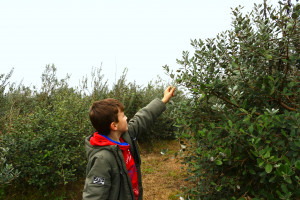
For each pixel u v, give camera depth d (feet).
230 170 5.51
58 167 10.93
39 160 10.25
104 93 18.31
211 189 5.97
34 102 17.57
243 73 5.05
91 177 4.30
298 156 4.22
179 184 12.71
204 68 6.31
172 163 16.37
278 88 5.27
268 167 3.78
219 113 5.61
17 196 10.50
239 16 5.95
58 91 18.86
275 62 5.52
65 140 11.40
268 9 5.73
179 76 6.22
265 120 4.31
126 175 4.55
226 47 6.23
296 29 4.60
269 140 4.48
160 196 11.43
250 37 5.34
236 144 4.97
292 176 4.14
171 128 22.57
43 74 18.62
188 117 6.28
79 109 13.69
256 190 5.45
